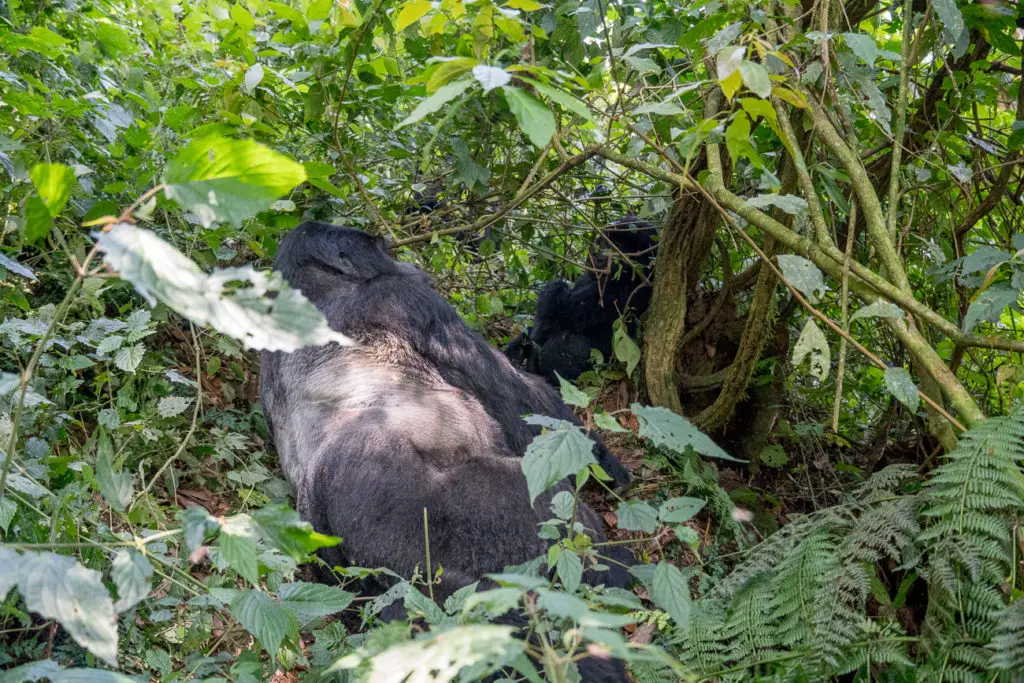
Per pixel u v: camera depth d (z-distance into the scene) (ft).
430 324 10.94
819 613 8.12
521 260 17.72
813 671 8.00
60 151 11.43
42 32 10.90
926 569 8.25
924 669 7.59
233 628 9.64
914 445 13.29
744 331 12.71
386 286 11.08
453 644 4.18
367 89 12.28
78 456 9.32
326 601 6.04
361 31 11.46
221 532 4.87
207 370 13.39
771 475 13.99
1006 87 12.80
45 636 8.79
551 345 15.99
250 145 4.16
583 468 6.48
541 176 14.20
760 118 11.41
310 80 12.44
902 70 9.54
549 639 7.22
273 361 11.46
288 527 4.91
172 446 11.58
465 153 12.77
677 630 8.84
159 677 8.59
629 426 14.20
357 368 10.41
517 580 4.32
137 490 10.89
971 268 8.37
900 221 12.51
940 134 11.20
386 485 8.75
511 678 7.02
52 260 12.08
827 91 9.35
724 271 14.35
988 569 7.32
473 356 11.09
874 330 14.06
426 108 5.75
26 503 7.30
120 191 11.06
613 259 15.44
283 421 11.04
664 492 12.73
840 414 15.12
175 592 8.18
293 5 13.41
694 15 12.02
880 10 11.71
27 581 4.31
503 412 10.94
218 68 12.21
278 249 11.87
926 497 8.18
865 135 12.28
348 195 14.01
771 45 8.29
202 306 3.94
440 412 9.82
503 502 8.73
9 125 11.02
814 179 11.22
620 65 11.63
